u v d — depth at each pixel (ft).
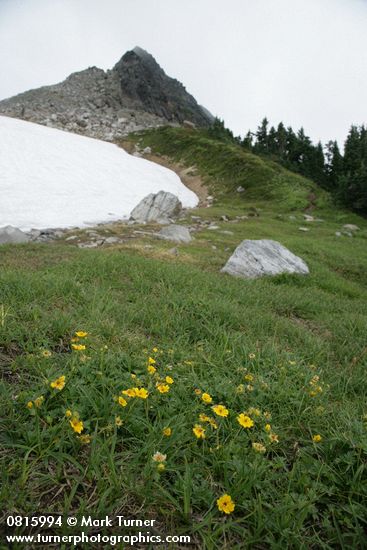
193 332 17.10
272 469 8.20
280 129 276.41
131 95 379.55
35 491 6.77
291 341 19.26
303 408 10.87
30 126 212.23
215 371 12.32
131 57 413.18
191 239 66.08
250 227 88.07
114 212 119.55
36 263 33.19
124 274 29.09
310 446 9.09
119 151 235.20
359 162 180.45
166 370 11.64
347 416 10.50
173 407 9.45
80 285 21.07
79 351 11.44
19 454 7.39
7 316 13.42
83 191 133.49
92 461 7.22
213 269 43.09
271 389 11.42
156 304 20.51
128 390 8.52
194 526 6.42
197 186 191.31
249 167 184.44
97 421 8.05
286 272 42.34
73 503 6.70
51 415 8.24
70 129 292.20
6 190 113.39
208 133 274.16
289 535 6.52
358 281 53.06
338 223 119.65
